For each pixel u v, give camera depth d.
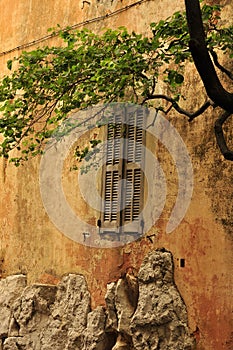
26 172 17.25
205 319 12.73
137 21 14.80
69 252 15.72
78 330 15.03
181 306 13.13
